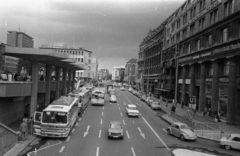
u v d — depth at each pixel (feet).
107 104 159.12
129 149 57.41
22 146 55.47
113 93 225.35
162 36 227.40
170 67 187.21
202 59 127.54
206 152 57.11
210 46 117.08
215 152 57.62
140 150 56.85
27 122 66.44
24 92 83.41
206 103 126.31
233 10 98.53
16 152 50.78
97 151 54.80
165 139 69.72
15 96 75.77
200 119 91.20
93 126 85.30
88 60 372.79
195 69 143.95
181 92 168.25
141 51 339.36
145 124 94.17
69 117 67.82
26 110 98.27
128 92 303.07
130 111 111.75
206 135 73.67
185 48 157.28
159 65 236.43
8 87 70.33
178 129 71.82
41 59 91.56
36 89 92.73
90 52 378.12
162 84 214.69
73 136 69.05
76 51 353.72
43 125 62.85
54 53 85.46
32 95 91.25
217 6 112.88
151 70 273.95
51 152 52.80
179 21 177.68
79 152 53.57
